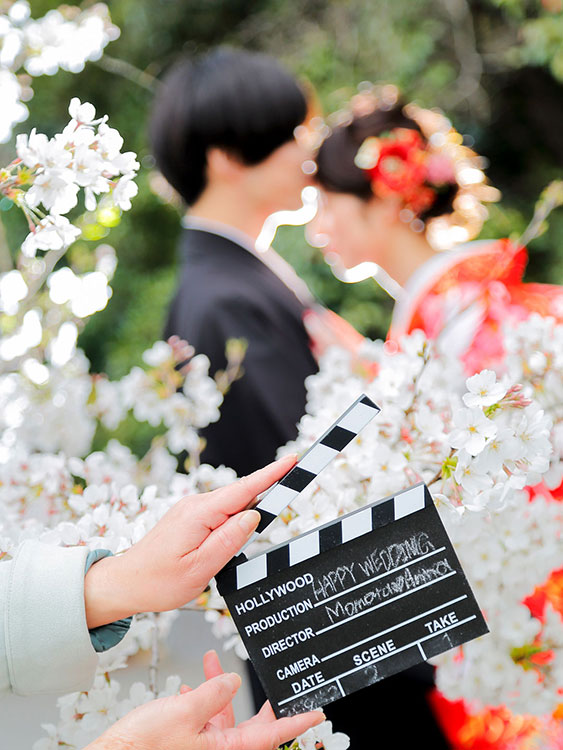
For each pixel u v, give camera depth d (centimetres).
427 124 172
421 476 98
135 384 133
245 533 79
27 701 138
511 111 498
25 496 111
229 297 156
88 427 135
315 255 429
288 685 82
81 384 133
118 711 95
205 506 79
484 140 505
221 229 166
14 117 91
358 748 124
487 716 109
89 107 89
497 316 130
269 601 82
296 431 155
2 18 106
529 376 101
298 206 175
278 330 159
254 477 81
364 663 82
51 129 496
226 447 153
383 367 106
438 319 143
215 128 158
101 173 89
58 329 128
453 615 82
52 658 80
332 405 114
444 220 170
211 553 78
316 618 82
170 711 77
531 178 514
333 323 180
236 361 139
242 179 164
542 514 100
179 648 134
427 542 83
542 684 101
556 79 468
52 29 109
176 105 161
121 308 487
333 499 100
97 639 84
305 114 166
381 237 170
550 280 469
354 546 83
